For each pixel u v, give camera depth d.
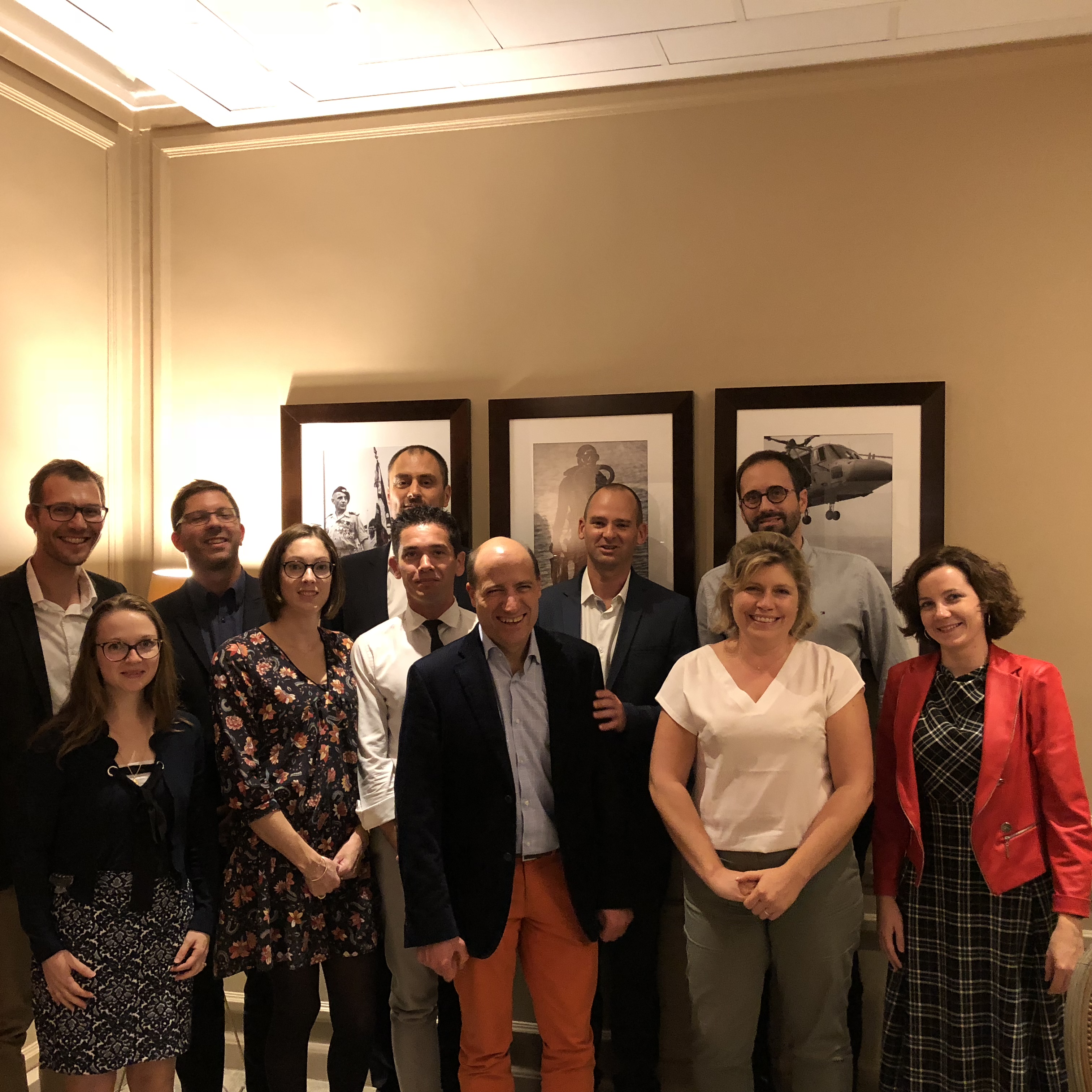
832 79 2.81
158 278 3.34
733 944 2.22
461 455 3.04
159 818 2.19
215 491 2.66
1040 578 2.70
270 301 3.25
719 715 2.21
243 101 3.07
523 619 2.15
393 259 3.15
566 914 2.22
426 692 2.19
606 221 2.98
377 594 2.85
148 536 3.35
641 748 2.51
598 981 2.76
